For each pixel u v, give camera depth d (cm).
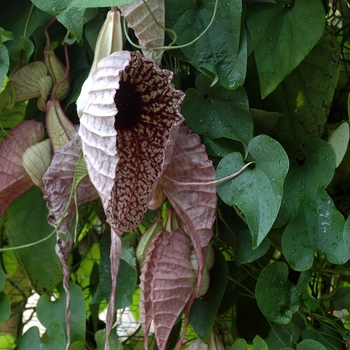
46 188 50
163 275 49
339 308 56
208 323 54
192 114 52
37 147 54
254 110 52
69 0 45
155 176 46
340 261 48
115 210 44
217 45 49
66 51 56
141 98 46
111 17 47
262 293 51
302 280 52
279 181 45
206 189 48
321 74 54
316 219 50
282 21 50
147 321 50
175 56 51
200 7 50
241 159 48
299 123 55
